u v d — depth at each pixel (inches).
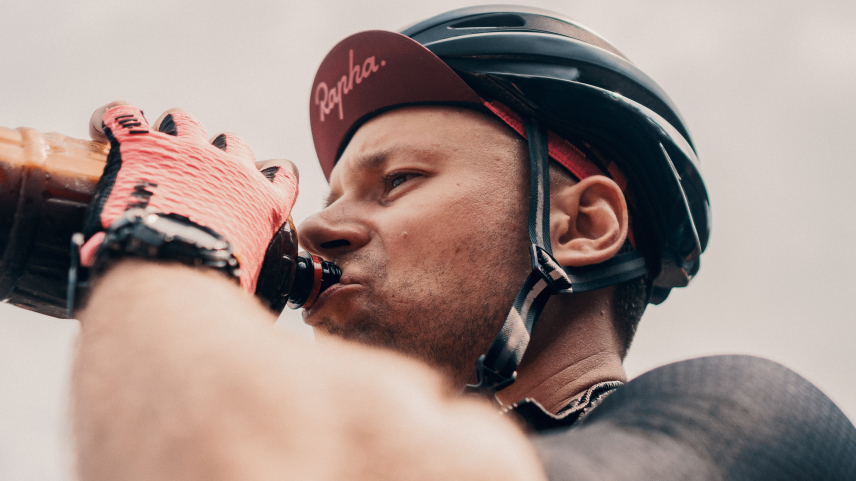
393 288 68.8
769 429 43.8
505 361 58.5
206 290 31.6
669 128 81.4
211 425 24.4
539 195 71.1
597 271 71.9
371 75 81.0
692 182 83.0
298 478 24.3
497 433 30.1
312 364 28.8
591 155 78.4
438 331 68.1
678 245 81.4
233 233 40.5
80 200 45.6
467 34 82.4
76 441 26.4
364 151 77.7
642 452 39.2
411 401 29.0
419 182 74.2
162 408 25.0
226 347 27.1
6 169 44.2
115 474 24.3
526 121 76.7
